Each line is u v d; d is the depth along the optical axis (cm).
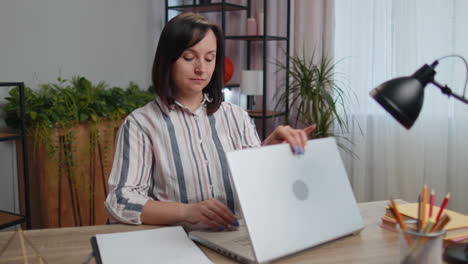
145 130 138
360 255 97
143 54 347
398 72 306
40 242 105
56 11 280
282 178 97
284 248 91
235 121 154
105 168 275
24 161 232
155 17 356
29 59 268
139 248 98
